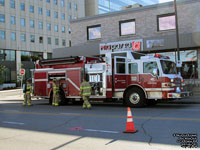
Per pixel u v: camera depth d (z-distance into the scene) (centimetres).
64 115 1098
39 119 1010
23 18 5222
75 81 1495
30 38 5347
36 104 1744
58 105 1564
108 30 2208
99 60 1445
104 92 1380
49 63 1620
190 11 1880
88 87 1331
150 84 1267
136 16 2083
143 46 1912
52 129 795
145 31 2044
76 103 1681
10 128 839
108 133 706
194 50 1853
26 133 750
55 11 5962
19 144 621
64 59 1532
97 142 611
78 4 6694
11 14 4994
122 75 1342
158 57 1273
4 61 4809
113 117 991
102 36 2234
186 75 1884
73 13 6500
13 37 5019
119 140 622
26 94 1630
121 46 1997
